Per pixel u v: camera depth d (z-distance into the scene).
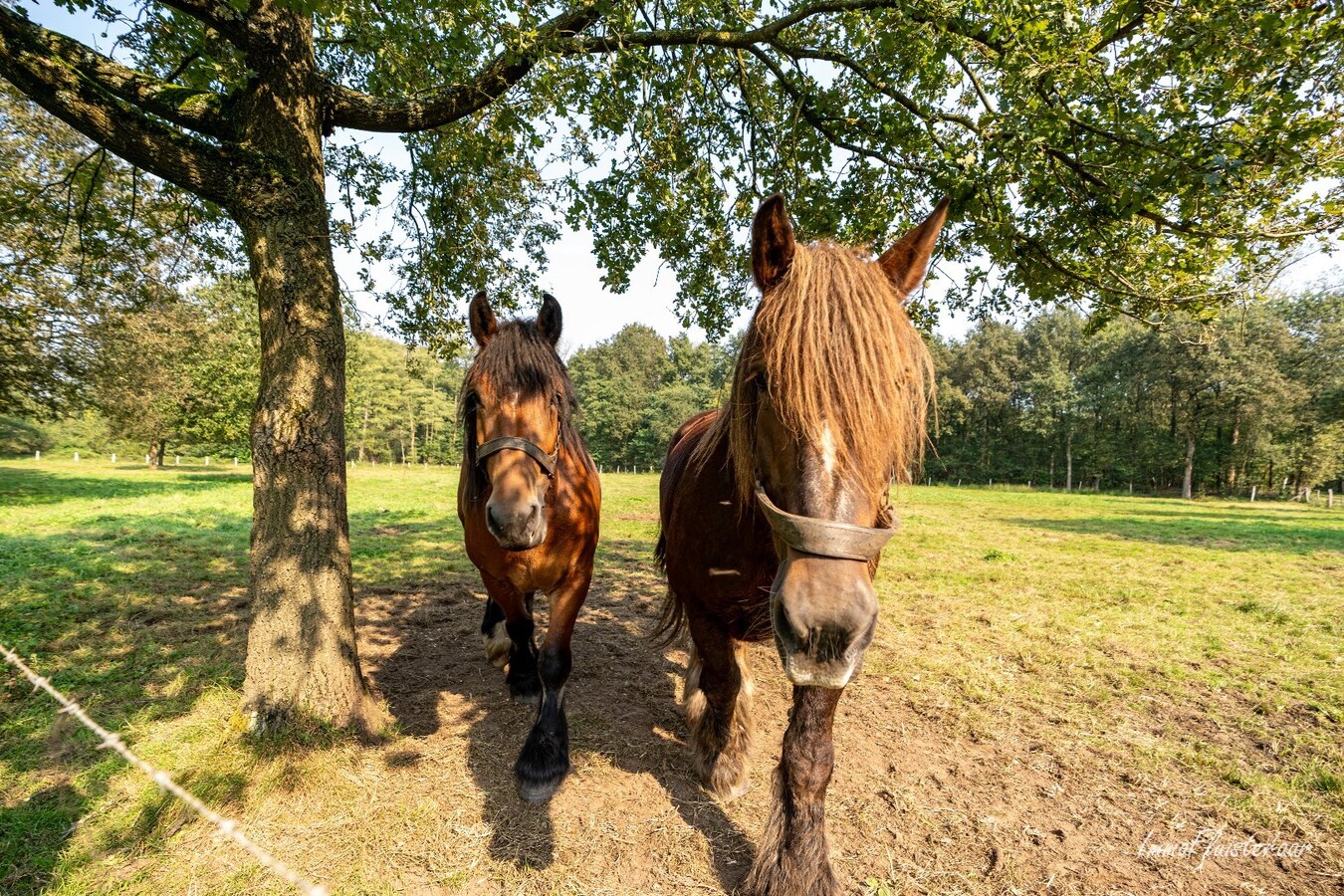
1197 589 6.93
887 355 1.47
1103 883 2.20
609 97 3.92
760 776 2.90
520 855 2.29
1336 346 32.09
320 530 3.04
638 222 4.90
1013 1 2.84
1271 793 2.77
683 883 2.18
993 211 3.53
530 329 2.70
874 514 1.50
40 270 8.27
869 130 4.14
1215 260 3.55
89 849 2.22
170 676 3.80
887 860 2.31
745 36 3.67
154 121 2.94
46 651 4.27
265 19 3.05
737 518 2.13
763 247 1.72
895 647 4.85
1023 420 44.66
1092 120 3.34
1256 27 2.51
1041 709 3.69
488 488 2.70
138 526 9.95
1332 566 8.62
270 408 2.99
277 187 3.02
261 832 2.36
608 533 11.17
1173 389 37.66
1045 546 10.56
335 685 3.03
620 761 3.00
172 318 16.91
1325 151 2.75
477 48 4.13
